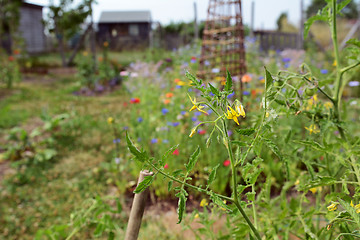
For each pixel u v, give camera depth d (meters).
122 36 27.69
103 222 2.26
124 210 3.32
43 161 4.61
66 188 3.88
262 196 1.71
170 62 8.97
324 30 12.77
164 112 4.11
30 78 12.01
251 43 8.36
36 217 3.33
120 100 8.20
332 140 2.12
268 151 2.72
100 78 10.24
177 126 3.84
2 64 10.23
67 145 5.16
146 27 27.67
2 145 5.12
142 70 7.05
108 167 4.04
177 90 4.91
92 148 4.98
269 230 1.58
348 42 1.34
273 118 1.11
